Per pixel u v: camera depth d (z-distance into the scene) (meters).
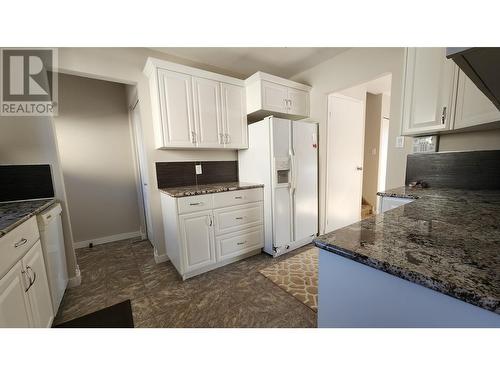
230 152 2.95
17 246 1.08
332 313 0.71
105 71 2.07
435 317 0.49
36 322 1.21
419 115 1.72
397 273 0.50
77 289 1.98
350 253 0.60
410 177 2.02
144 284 2.03
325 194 3.04
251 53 2.46
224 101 2.48
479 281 0.43
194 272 2.15
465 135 1.73
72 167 2.94
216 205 2.20
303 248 2.78
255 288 1.90
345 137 3.21
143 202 3.15
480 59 0.55
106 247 2.98
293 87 2.79
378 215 0.95
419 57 1.70
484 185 1.65
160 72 2.07
